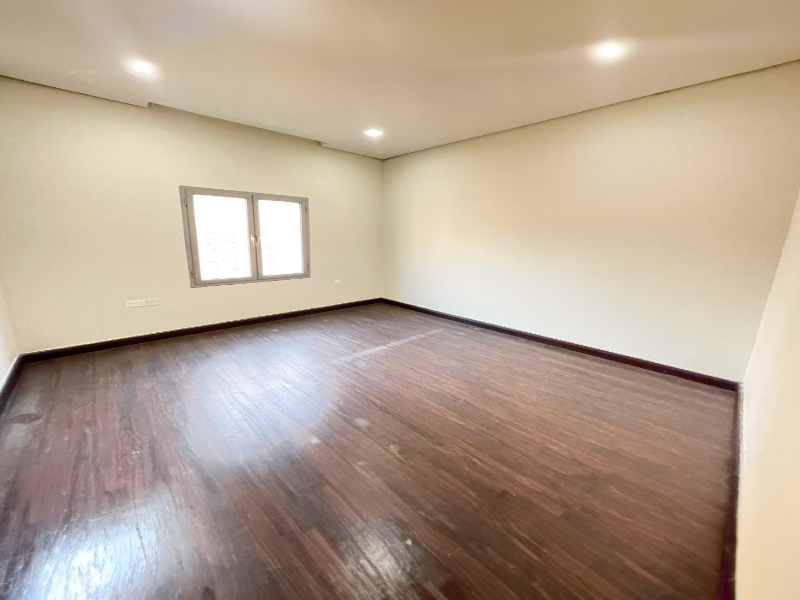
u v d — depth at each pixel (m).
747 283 2.87
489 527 1.60
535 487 1.86
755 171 2.76
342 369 3.43
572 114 3.71
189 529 1.58
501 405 2.74
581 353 3.94
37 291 3.38
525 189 4.23
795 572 0.71
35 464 2.00
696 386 3.11
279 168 4.90
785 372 1.43
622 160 3.43
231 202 4.54
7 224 3.18
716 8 1.93
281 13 2.04
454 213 5.10
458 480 1.91
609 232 3.60
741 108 2.78
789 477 0.97
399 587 1.33
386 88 3.09
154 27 2.20
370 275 6.32
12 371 2.97
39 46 2.46
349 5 1.96
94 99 3.46
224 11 2.03
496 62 2.60
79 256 3.57
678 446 2.23
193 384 3.04
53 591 1.30
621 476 1.95
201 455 2.10
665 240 3.25
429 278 5.61
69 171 3.42
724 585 1.31
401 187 5.84
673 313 3.28
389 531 1.58
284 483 1.87
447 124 4.08
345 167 5.63
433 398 2.85
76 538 1.52
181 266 4.23
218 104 3.54
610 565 1.42
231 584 1.33
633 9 1.96
